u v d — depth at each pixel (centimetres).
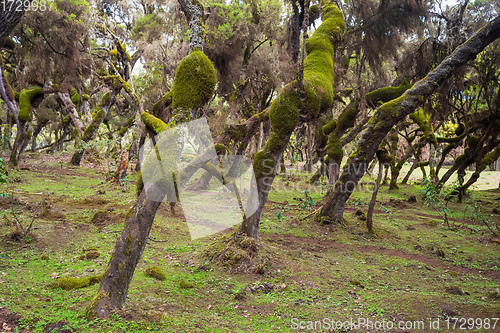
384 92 1213
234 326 384
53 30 1427
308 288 526
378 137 903
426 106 1552
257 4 1356
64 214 834
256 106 1817
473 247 851
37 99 1666
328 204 970
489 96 1666
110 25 1634
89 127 1936
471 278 632
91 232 727
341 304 465
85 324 334
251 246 620
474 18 1280
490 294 498
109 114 2948
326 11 1009
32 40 1516
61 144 3438
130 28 1889
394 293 513
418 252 798
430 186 1109
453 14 1282
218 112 1416
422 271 657
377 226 997
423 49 1310
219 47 1323
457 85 1415
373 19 1259
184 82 352
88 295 414
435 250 817
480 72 1512
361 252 775
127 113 3089
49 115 2933
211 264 592
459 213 1341
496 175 3112
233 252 604
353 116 1210
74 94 2359
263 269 582
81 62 1714
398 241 883
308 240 839
